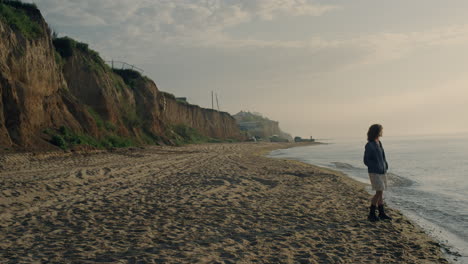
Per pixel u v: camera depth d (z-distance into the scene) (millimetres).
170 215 5961
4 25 18172
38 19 21625
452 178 12953
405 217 6496
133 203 6922
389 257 4105
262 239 4672
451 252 4516
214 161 18703
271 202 7336
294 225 5441
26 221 5387
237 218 5836
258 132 122062
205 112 72938
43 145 17188
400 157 26547
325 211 6543
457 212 7023
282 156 30703
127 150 23047
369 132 6090
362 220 5895
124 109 31594
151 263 3654
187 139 50750
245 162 18859
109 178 10477
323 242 4602
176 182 9930
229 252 4086
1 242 4324
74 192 7969
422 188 10492
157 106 39875
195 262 3715
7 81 16828
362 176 14109
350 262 3896
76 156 17125
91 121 23625
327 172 14828
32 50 19547
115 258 3779
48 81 20875
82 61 28156
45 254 3900
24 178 9461
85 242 4379
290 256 4012
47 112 19984
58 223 5328
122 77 37906
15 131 16344
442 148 41906
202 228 5164
